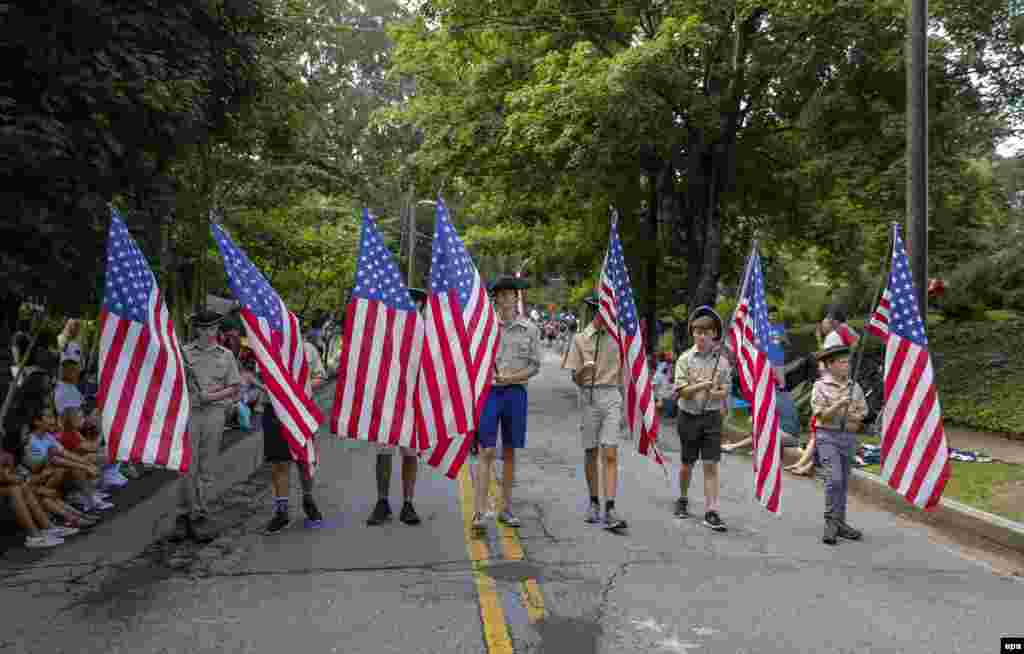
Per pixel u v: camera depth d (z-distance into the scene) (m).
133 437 5.75
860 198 14.92
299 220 20.94
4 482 6.34
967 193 14.76
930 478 6.52
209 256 16.14
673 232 19.80
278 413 6.42
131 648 4.36
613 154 16.67
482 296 6.79
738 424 14.26
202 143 10.59
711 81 17.14
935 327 14.84
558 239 22.97
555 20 18.44
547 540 6.45
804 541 6.70
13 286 6.64
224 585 5.35
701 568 5.77
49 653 4.30
